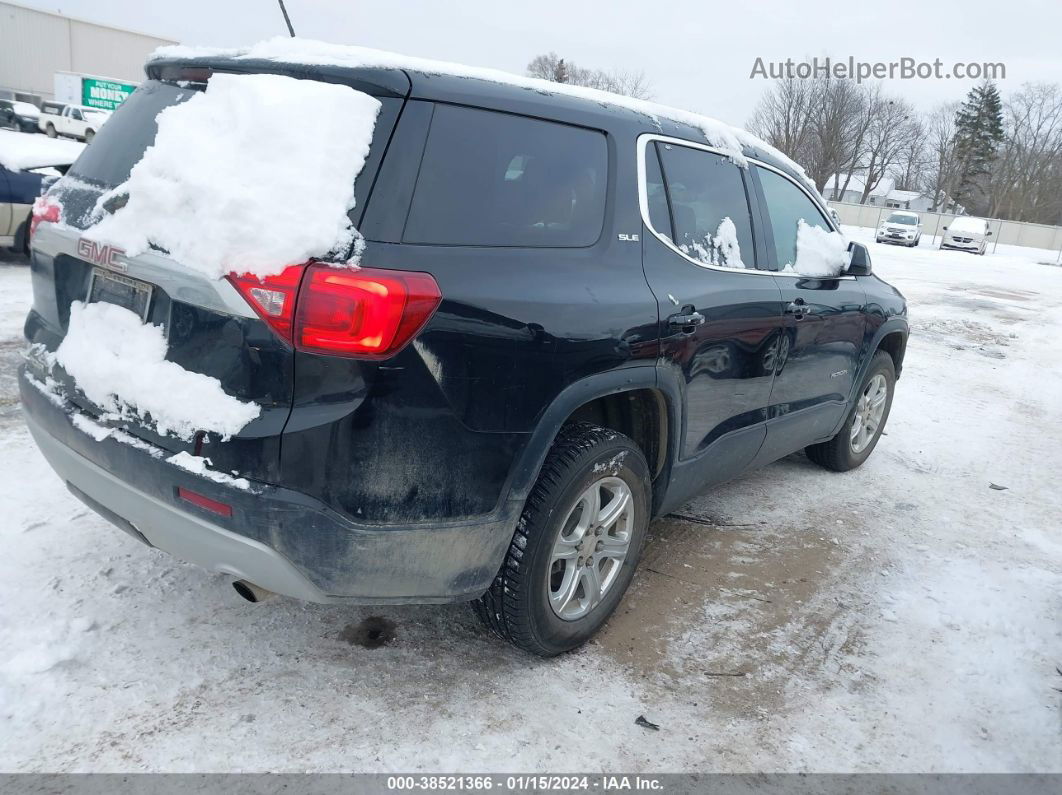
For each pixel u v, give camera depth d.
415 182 2.12
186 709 2.36
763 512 4.18
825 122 51.41
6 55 47.06
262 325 1.97
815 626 3.13
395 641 2.78
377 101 2.12
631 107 2.95
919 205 74.38
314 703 2.44
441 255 2.13
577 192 2.61
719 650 2.92
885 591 3.45
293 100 2.05
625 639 2.93
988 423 6.38
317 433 1.99
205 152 2.11
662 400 2.85
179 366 2.12
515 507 2.36
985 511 4.48
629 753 2.36
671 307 2.76
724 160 3.37
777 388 3.59
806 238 3.87
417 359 2.05
